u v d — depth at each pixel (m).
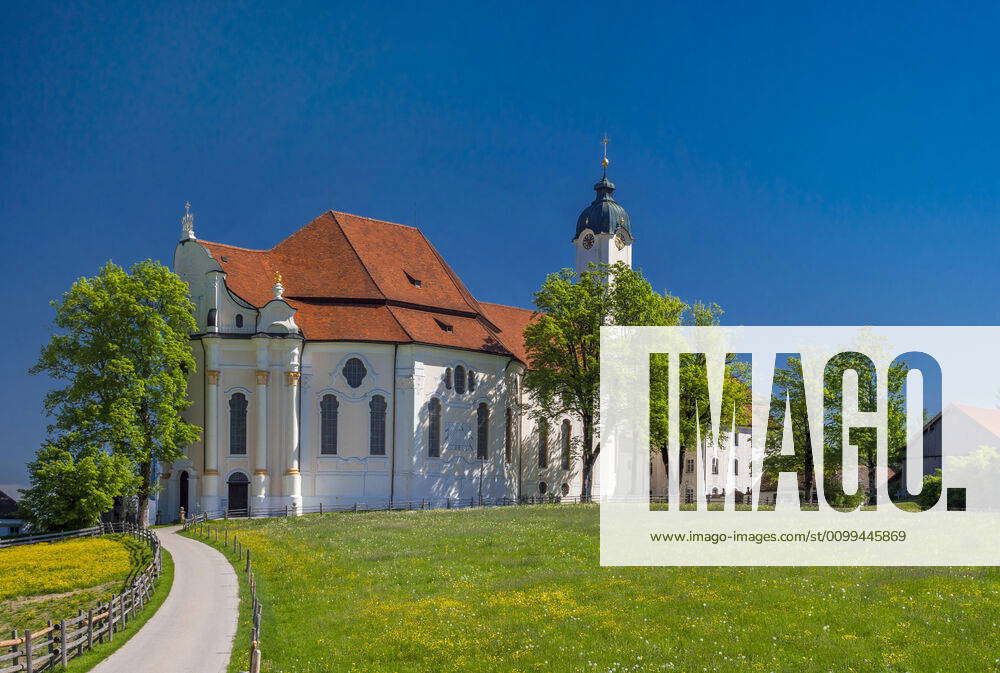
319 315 86.44
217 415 81.38
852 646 28.78
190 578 45.41
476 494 89.38
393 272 93.12
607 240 119.44
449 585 39.59
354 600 37.91
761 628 30.77
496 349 92.88
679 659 28.05
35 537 65.25
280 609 37.47
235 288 84.69
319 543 53.91
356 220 96.81
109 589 45.56
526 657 28.80
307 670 28.78
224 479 80.94
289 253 92.19
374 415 84.25
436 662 29.22
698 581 37.22
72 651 31.62
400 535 56.03
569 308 85.44
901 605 32.62
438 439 86.56
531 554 46.22
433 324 89.94
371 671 28.69
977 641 28.89
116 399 71.44
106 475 68.56
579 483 104.62
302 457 82.31
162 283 75.50
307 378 83.31
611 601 34.75
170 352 74.12
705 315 82.81
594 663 27.91
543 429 101.81
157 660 30.12
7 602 44.31
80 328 73.06
